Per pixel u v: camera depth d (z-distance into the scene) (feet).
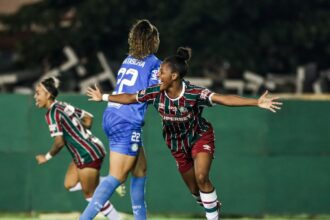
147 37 94.68
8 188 137.69
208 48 262.06
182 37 261.03
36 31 296.92
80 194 136.67
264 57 279.08
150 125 136.05
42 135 137.28
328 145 137.39
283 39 273.33
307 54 283.38
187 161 93.61
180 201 136.36
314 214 137.39
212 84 245.24
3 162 137.69
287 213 137.28
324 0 281.33
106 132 94.79
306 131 137.28
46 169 136.98
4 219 132.05
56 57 280.92
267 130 136.67
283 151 137.08
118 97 92.27
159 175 136.46
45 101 106.32
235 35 267.80
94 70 271.08
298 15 279.90
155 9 269.85
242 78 264.52
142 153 96.27
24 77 274.36
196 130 91.40
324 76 263.29
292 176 137.18
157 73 90.12
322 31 275.39
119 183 93.86
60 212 136.77
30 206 137.39
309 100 137.18
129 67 94.84
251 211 136.77
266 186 136.87
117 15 271.49
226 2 262.06
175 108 89.86
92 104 135.33
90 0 272.72
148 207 136.77
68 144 106.83
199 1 259.80
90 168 106.52
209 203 92.38
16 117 137.39
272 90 246.88
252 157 136.77
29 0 355.15
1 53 313.12
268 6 273.33
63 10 286.46
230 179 136.77
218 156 136.77
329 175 137.28
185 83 90.07
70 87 255.91
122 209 135.64
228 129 136.67
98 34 273.75
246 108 136.56
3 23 291.17
